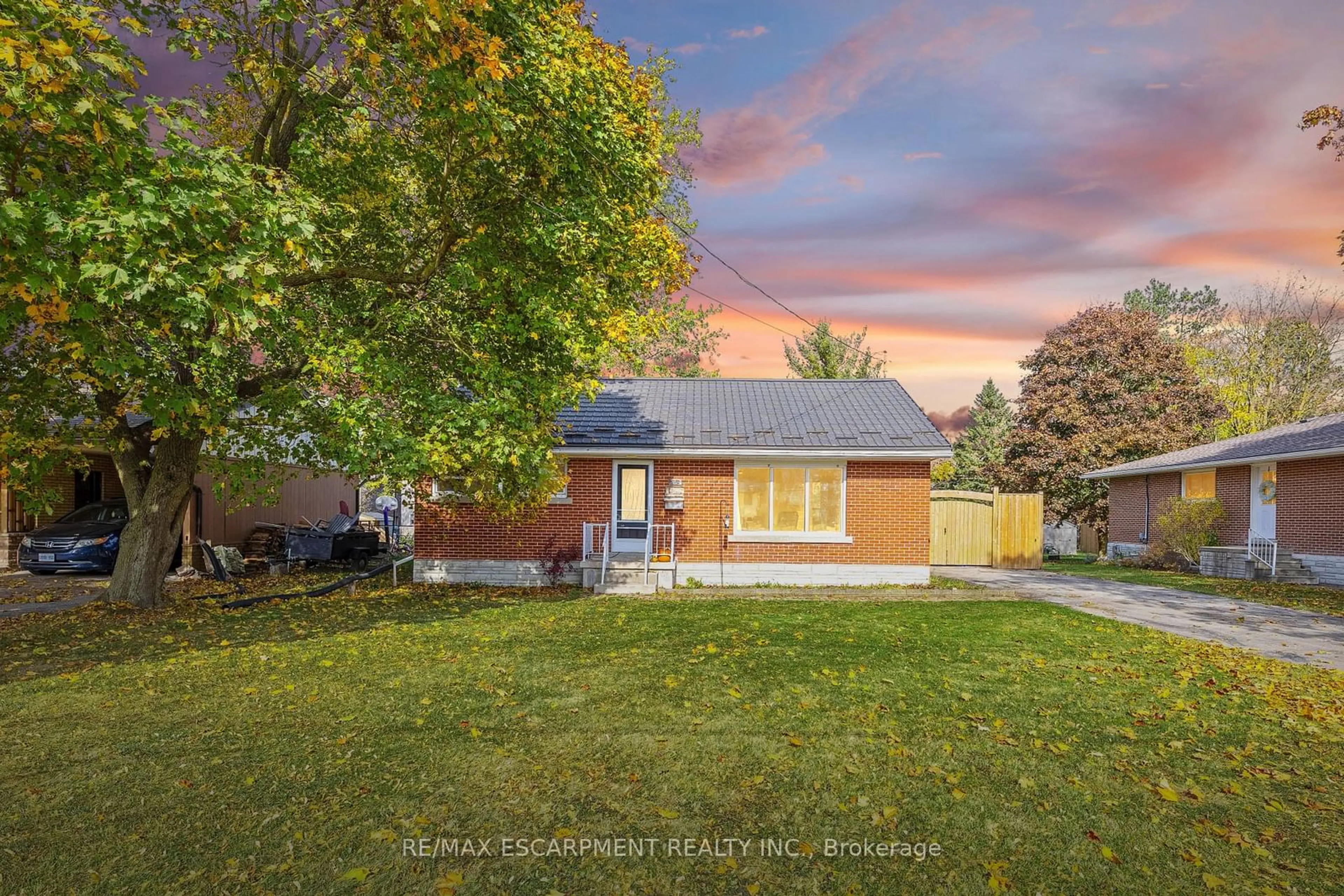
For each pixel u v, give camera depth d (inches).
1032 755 206.7
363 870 142.7
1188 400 1208.2
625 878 142.3
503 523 623.8
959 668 306.3
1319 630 422.6
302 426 477.7
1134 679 292.7
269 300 288.0
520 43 364.8
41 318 260.2
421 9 301.0
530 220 421.7
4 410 393.7
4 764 193.8
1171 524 868.6
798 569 621.9
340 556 736.3
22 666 307.0
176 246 277.0
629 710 243.6
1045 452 1229.1
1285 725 234.7
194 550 706.2
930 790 182.4
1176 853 153.9
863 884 141.6
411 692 264.2
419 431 431.8
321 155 442.3
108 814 165.2
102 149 272.7
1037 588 619.8
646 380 781.3
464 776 188.2
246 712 239.1
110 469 794.8
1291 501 759.7
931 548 894.4
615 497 626.8
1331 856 153.0
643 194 459.8
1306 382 1389.0
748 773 191.9
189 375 427.5
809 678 286.5
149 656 326.3
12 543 693.3
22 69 235.1
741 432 640.4
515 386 426.0
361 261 492.1
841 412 686.5
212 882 139.3
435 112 359.9
